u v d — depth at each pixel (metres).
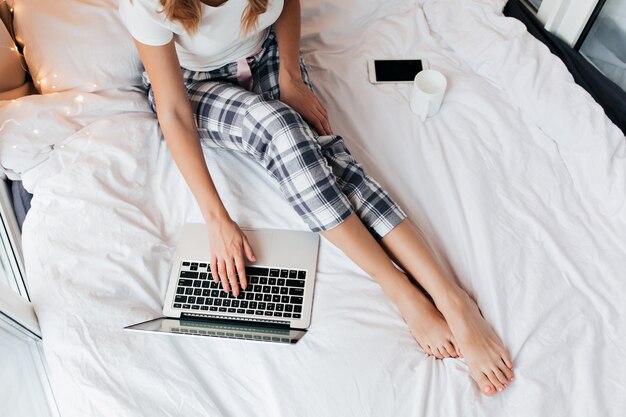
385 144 1.29
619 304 1.05
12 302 0.96
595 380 0.96
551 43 1.48
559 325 1.02
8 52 1.22
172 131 1.08
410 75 1.40
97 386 0.94
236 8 1.07
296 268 1.10
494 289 1.05
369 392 0.95
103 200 1.13
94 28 1.23
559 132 1.26
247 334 1.01
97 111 1.23
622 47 1.35
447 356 1.01
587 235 1.14
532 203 1.18
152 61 1.02
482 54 1.38
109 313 1.01
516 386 0.96
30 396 0.99
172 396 0.94
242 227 1.16
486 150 1.26
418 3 1.52
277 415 0.94
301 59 1.34
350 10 1.46
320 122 1.25
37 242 1.08
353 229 1.06
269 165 1.11
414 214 1.19
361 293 1.07
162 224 1.17
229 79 1.28
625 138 1.22
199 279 1.09
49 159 1.18
